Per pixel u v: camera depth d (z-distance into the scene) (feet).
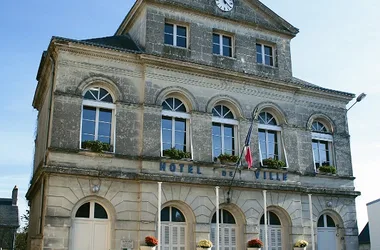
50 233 57.57
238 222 70.69
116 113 65.51
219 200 68.59
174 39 73.46
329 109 85.05
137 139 65.87
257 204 71.46
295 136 78.33
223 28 77.05
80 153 61.62
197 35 74.33
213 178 68.64
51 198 58.59
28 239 83.30
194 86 71.61
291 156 76.89
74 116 62.54
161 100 68.28
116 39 75.97
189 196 66.59
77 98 63.21
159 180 64.34
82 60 65.00
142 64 68.69
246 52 78.02
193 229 66.08
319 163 82.23
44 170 58.49
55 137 60.85
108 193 62.13
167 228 65.36
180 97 70.95
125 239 61.72
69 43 63.67
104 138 64.85
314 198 78.28
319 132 83.30
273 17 81.82
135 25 76.54
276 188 72.69
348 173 83.46
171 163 66.44
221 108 74.28
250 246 67.62
